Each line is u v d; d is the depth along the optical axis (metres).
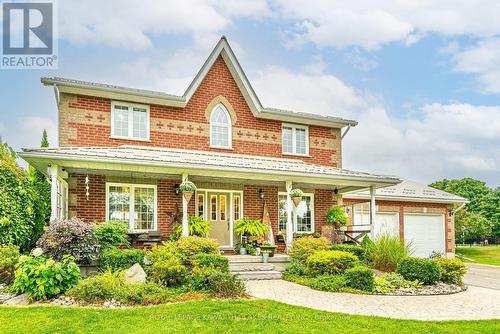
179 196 17.56
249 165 15.98
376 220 24.41
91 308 8.89
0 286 10.82
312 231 20.33
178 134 18.30
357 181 17.59
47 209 16.31
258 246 17.27
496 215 60.00
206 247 13.04
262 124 20.23
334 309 9.77
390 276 13.34
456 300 11.55
